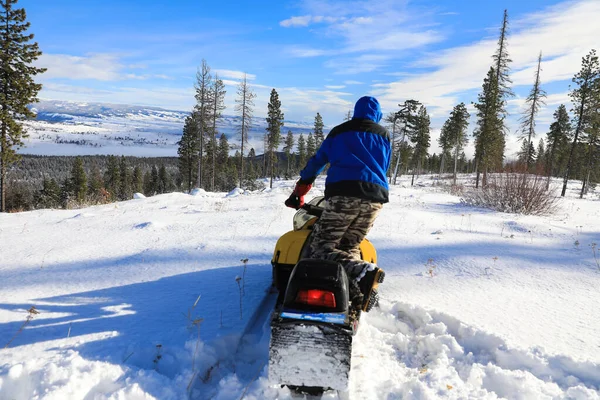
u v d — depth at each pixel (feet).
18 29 86.02
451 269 15.38
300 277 7.11
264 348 9.02
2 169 89.15
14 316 10.10
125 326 9.56
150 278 13.57
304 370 6.72
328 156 9.52
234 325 9.65
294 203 10.35
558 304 12.03
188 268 14.76
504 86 118.52
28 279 13.53
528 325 10.46
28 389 6.73
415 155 219.82
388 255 17.29
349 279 8.23
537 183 36.99
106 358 7.89
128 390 6.83
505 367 8.58
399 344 9.55
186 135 195.72
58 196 180.04
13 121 86.63
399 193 55.93
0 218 32.32
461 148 201.16
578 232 24.56
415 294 12.54
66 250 18.01
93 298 11.60
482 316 10.97
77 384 6.84
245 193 57.16
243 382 7.65
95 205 45.91
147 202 43.29
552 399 7.24
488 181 39.88
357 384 7.61
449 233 22.67
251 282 13.10
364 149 9.00
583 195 138.72
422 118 211.41
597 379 7.86
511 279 14.34
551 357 8.45
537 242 20.97
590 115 120.37
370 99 9.65
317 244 8.89
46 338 8.84
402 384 7.69
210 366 8.22
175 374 7.77
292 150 367.45
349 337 6.59
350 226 9.02
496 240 20.95
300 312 6.88
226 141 309.63
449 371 8.28
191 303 11.19
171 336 8.97
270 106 181.47
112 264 15.43
